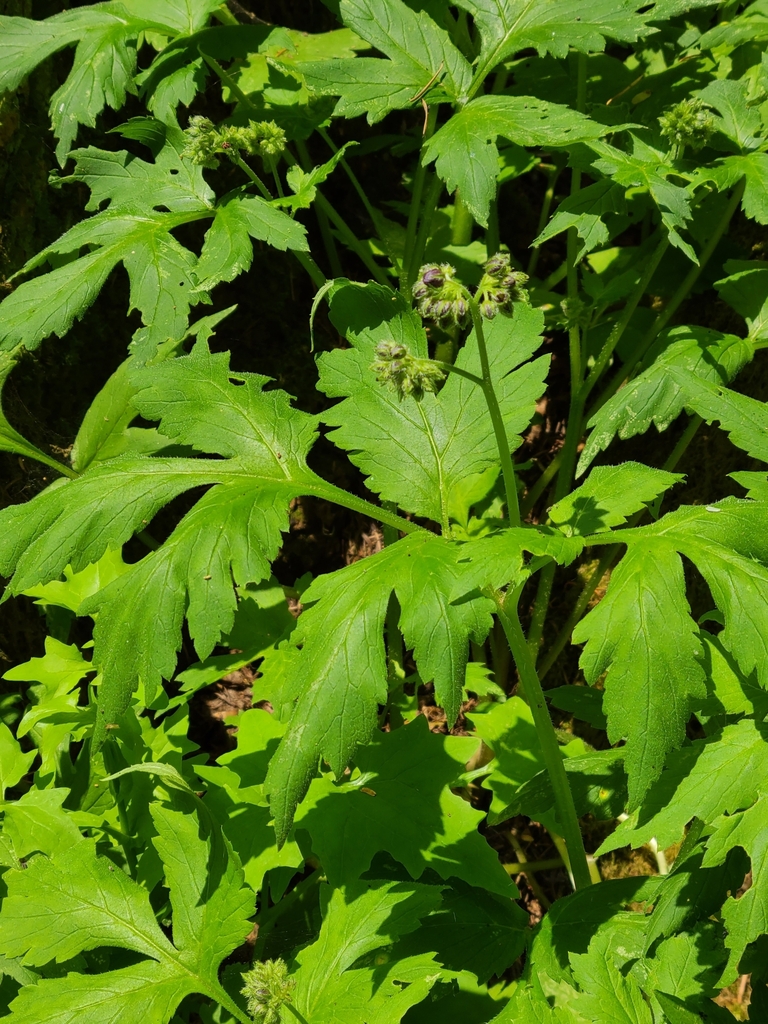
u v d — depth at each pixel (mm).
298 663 427
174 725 555
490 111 511
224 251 511
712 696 464
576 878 508
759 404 489
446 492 487
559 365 700
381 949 509
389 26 535
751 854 419
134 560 670
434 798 510
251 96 610
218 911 462
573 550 414
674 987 452
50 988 445
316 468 700
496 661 664
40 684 616
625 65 660
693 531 425
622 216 634
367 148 708
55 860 463
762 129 578
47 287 517
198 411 489
